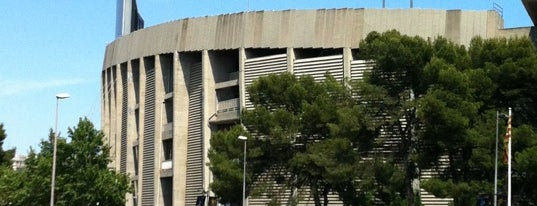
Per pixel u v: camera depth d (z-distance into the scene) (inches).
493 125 2032.5
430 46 2174.0
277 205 2401.6
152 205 3336.6
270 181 2423.7
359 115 2174.0
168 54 3265.3
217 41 3034.0
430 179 2044.8
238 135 2412.6
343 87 2313.0
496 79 2096.5
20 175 2672.2
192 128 3174.2
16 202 2576.3
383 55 2144.4
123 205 2625.5
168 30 3233.3
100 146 2598.4
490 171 2037.4
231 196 2472.9
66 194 2507.4
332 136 2208.4
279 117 2321.6
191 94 3191.4
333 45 2785.4
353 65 2748.5
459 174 2108.8
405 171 2169.0
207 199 2817.4
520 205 2081.7
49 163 2513.5
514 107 2116.1
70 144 2529.5
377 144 2210.9
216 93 3095.5
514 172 2052.2
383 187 2183.8
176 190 3171.8
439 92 2054.6
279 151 2365.9
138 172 3464.6
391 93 2175.2
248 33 2942.9
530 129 2009.1
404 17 2728.8
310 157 2217.0
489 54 2165.4
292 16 2866.6
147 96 3403.1
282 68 2864.2
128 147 3558.1
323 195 2434.8
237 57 3154.5
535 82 2063.2
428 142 2079.2
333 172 2172.7
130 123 3555.6
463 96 2078.0
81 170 2541.8
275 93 2385.6
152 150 3353.8
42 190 2519.7
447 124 2017.7
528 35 2618.1
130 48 3513.8
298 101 2368.4
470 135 2027.6
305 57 2906.0
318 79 2795.3
